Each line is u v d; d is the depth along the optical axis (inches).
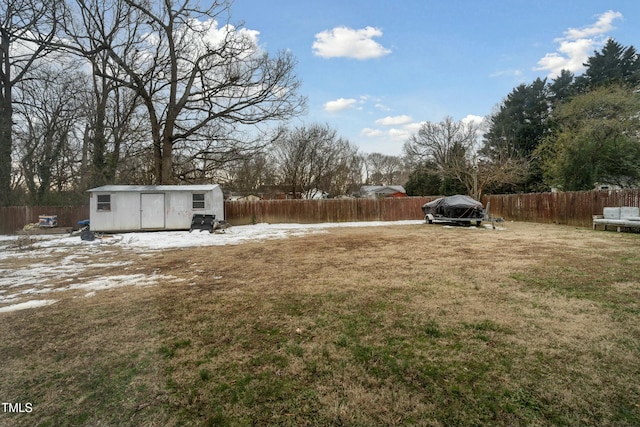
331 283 199.5
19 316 149.0
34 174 738.2
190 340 120.3
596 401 79.6
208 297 175.2
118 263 285.6
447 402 80.6
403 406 79.5
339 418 75.5
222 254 326.0
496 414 75.7
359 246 366.0
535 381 88.7
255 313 147.9
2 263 290.5
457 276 211.3
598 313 139.5
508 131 1227.9
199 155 794.8
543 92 1225.4
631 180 722.8
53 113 729.0
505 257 278.1
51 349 114.4
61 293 189.0
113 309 157.3
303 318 140.4
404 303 157.6
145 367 100.9
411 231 547.8
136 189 581.9
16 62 652.7
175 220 592.1
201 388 88.8
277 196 1288.1
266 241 431.8
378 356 104.9
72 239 475.8
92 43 668.1
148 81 695.1
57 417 77.9
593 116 724.0
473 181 1061.8
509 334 119.3
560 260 259.1
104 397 85.7
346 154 1371.8
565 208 612.1
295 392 86.1
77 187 773.3
